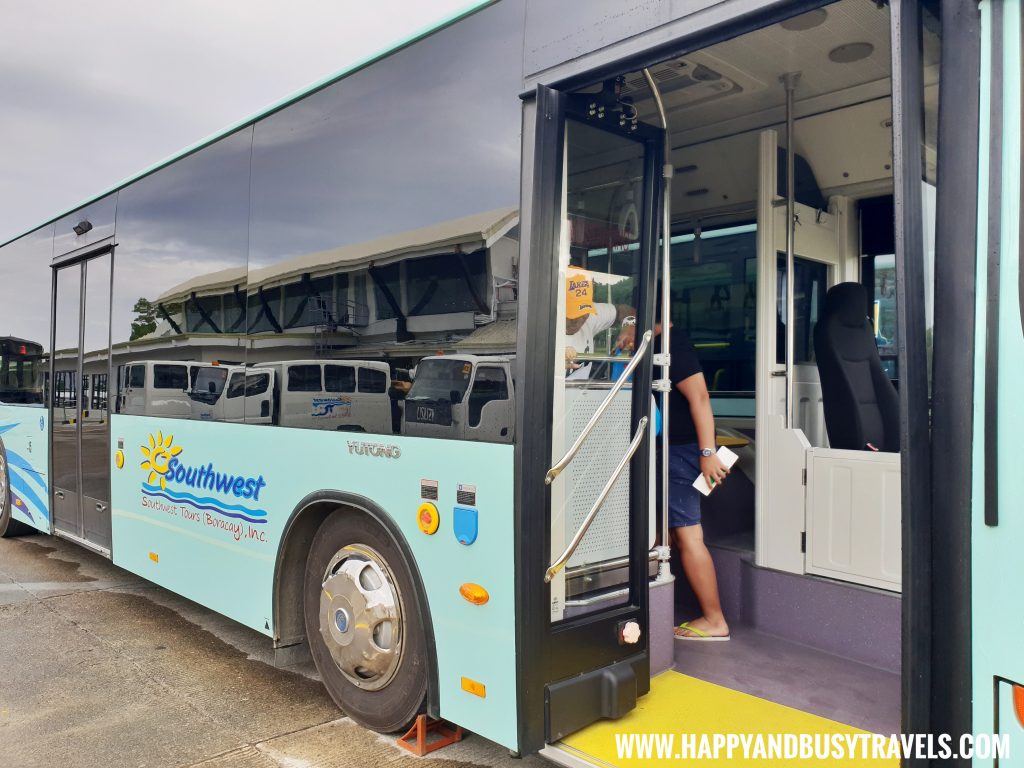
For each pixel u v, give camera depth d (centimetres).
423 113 316
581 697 287
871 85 399
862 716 309
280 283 389
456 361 292
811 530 386
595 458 304
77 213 611
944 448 192
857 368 409
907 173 197
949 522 191
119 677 422
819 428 471
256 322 405
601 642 299
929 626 193
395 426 318
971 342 189
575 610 296
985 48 190
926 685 192
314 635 374
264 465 394
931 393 196
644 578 319
